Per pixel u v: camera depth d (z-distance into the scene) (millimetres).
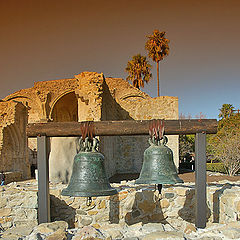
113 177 16125
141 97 23031
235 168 16203
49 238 3266
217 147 18125
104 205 5848
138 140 19484
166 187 6359
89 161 3637
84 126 3867
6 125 18234
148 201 6023
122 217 5895
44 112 23562
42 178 4012
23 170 19172
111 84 23203
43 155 4000
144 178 3717
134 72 30797
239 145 16406
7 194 5562
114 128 3857
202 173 3912
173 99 19047
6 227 5434
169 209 6066
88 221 5758
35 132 3963
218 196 5598
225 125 29234
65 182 8852
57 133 3928
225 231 3406
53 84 23719
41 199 4012
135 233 3689
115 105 19172
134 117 19578
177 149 17703
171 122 3871
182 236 3227
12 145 19094
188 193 6102
